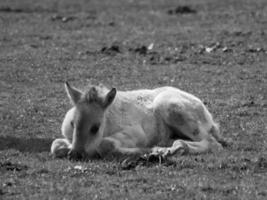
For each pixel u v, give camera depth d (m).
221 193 12.05
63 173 13.16
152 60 27.77
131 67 26.50
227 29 34.78
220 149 15.27
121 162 14.04
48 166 13.65
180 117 15.26
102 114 14.31
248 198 11.77
